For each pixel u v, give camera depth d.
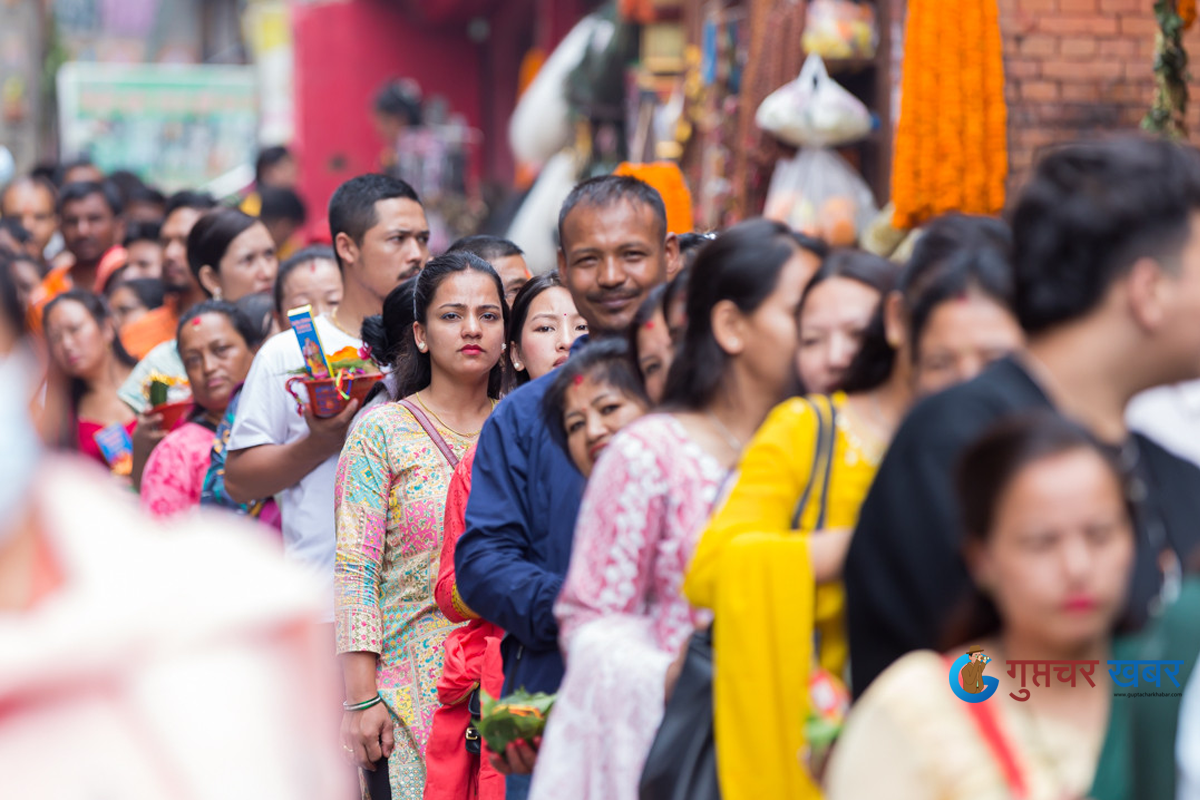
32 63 32.19
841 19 14.73
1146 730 3.78
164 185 36.59
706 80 18.58
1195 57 14.01
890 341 4.87
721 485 5.42
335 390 8.62
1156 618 3.94
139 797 2.32
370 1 46.94
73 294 12.58
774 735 4.70
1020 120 14.26
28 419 2.46
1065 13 14.23
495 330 8.27
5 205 19.33
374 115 36.97
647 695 5.28
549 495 6.67
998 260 4.47
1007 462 3.61
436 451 8.27
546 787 5.46
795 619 4.69
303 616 2.51
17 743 2.29
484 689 7.00
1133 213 4.17
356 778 8.60
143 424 11.07
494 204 33.81
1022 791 3.56
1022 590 3.60
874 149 14.95
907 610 4.14
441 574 7.48
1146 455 4.54
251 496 9.30
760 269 5.37
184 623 2.40
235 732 2.38
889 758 3.60
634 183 7.25
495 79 45.28
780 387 5.44
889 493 4.20
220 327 10.73
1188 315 4.22
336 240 9.94
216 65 58.81
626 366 6.35
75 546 2.46
